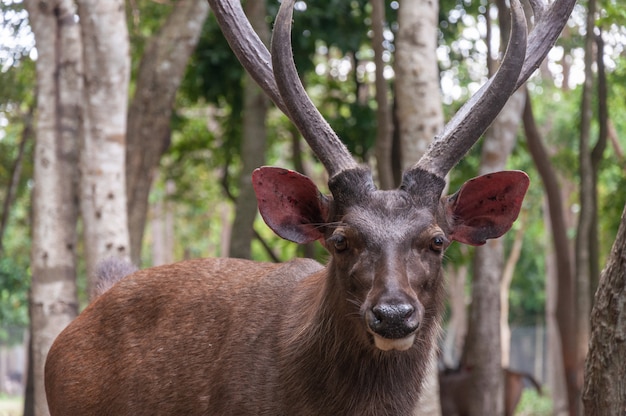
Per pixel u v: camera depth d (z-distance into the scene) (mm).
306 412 5750
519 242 29438
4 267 20250
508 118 12992
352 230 5258
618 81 17516
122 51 10969
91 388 6578
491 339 13688
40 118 11672
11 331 37656
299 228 5816
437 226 5355
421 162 5539
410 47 11312
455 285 32344
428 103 11281
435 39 11453
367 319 5008
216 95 17156
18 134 21984
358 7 16703
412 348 5633
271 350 5859
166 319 6422
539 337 41688
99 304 6820
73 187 11656
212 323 6230
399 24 11406
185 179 24453
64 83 11719
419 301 5113
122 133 11039
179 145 20359
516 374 19906
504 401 19656
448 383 17297
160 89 13406
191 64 17625
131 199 13250
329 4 15992
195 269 6660
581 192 15055
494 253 13742
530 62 6055
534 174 25672
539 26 6168
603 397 5770
